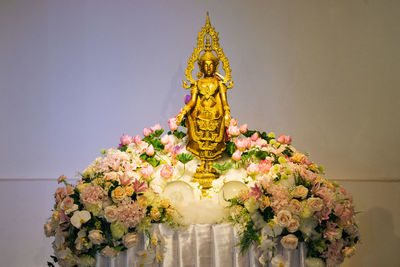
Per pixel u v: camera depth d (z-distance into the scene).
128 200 2.16
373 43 4.88
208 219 2.26
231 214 2.24
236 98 4.94
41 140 5.30
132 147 2.87
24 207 4.73
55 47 5.25
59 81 5.25
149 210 2.20
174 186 2.34
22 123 5.32
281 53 4.92
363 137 4.93
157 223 2.22
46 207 4.75
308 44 4.91
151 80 5.07
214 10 4.96
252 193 2.15
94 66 5.18
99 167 2.49
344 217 2.22
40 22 5.27
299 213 2.14
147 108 5.08
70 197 2.23
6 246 3.88
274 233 2.14
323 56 4.91
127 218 2.11
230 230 2.24
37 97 5.30
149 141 2.87
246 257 2.23
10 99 5.32
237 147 2.65
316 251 2.23
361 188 4.74
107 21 5.14
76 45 5.21
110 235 2.18
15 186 5.14
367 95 4.91
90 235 2.13
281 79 4.93
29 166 5.32
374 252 3.75
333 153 4.94
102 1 5.15
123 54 5.12
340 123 4.94
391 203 4.47
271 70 4.92
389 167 4.93
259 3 4.92
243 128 2.91
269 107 4.94
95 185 2.19
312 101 4.93
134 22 5.09
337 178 4.95
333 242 2.23
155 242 2.18
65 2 5.23
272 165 2.51
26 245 3.90
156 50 5.06
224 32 4.93
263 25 4.91
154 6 5.05
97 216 2.18
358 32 4.88
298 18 4.90
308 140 4.94
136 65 5.09
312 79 4.92
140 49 5.08
